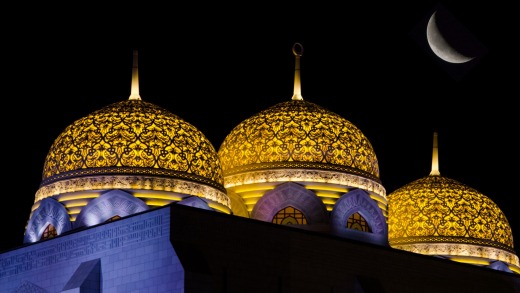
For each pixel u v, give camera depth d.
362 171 108.69
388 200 123.31
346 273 92.81
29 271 93.88
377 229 106.50
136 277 84.31
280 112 111.00
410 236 119.50
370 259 95.12
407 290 97.00
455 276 101.88
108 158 99.19
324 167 106.75
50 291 91.25
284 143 107.94
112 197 96.25
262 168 107.19
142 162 98.94
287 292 88.25
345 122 111.62
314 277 90.38
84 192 98.25
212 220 85.12
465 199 121.25
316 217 103.69
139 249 84.69
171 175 98.75
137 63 108.06
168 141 100.62
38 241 93.94
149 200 97.00
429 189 121.88
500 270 112.38
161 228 83.38
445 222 119.44
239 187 107.50
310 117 110.19
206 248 84.00
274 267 87.94
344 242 93.56
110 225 87.56
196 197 98.06
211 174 101.56
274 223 95.00
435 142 127.44
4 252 96.69
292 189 104.56
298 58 116.69
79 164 99.81
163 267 82.50
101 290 86.75
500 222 121.88
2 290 95.94
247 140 109.50
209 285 82.00
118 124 101.31
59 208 98.50
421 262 99.25
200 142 102.81
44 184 101.88
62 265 90.81
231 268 85.00
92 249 88.56
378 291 93.44
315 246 91.31
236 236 86.06
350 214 105.44
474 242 119.00
